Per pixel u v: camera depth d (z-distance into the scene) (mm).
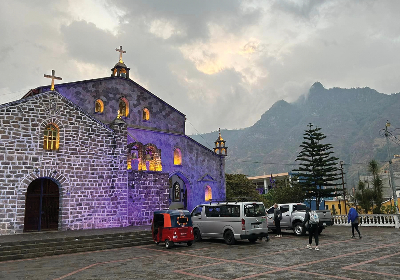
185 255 13578
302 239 18516
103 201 21797
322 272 9633
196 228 18500
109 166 22516
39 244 14883
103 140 22578
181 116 35438
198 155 36312
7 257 13398
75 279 9383
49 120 20469
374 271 9664
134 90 31844
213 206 17984
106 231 18719
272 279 8875
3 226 18016
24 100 19781
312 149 37969
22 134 19438
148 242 17766
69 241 15750
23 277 9805
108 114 29609
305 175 38219
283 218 21906
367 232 21609
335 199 57844
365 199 35375
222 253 13883
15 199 18609
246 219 16391
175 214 16234
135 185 24828
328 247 15016
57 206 20672
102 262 12250
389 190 53375
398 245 15250
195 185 35312
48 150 20203
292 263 11156
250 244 16703
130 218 24141
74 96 27812
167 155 33375
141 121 31891
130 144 28109
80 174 21156
